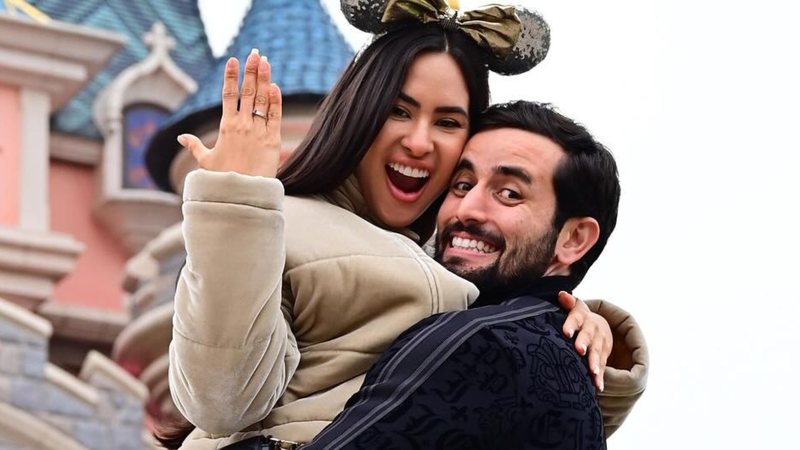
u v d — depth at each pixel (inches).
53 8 827.4
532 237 149.9
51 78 745.6
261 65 136.3
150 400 650.2
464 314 140.3
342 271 143.0
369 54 153.3
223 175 132.5
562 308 151.0
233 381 133.6
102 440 556.4
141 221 770.8
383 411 134.9
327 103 152.9
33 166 735.1
